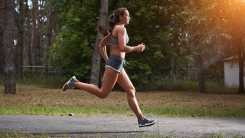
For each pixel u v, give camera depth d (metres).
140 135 6.59
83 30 25.02
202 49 21.69
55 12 30.78
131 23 24.02
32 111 11.30
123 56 6.43
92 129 7.38
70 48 25.09
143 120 6.73
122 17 6.45
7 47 18.56
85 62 25.53
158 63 25.61
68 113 10.93
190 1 22.08
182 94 20.52
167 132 7.04
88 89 6.47
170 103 15.61
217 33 20.75
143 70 24.84
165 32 24.02
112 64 6.35
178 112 11.87
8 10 18.48
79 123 8.29
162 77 27.25
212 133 7.00
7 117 9.34
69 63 26.11
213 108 13.73
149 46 24.38
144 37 24.45
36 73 32.91
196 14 20.94
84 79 26.20
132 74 24.83
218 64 31.16
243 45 22.41
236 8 20.67
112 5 24.62
